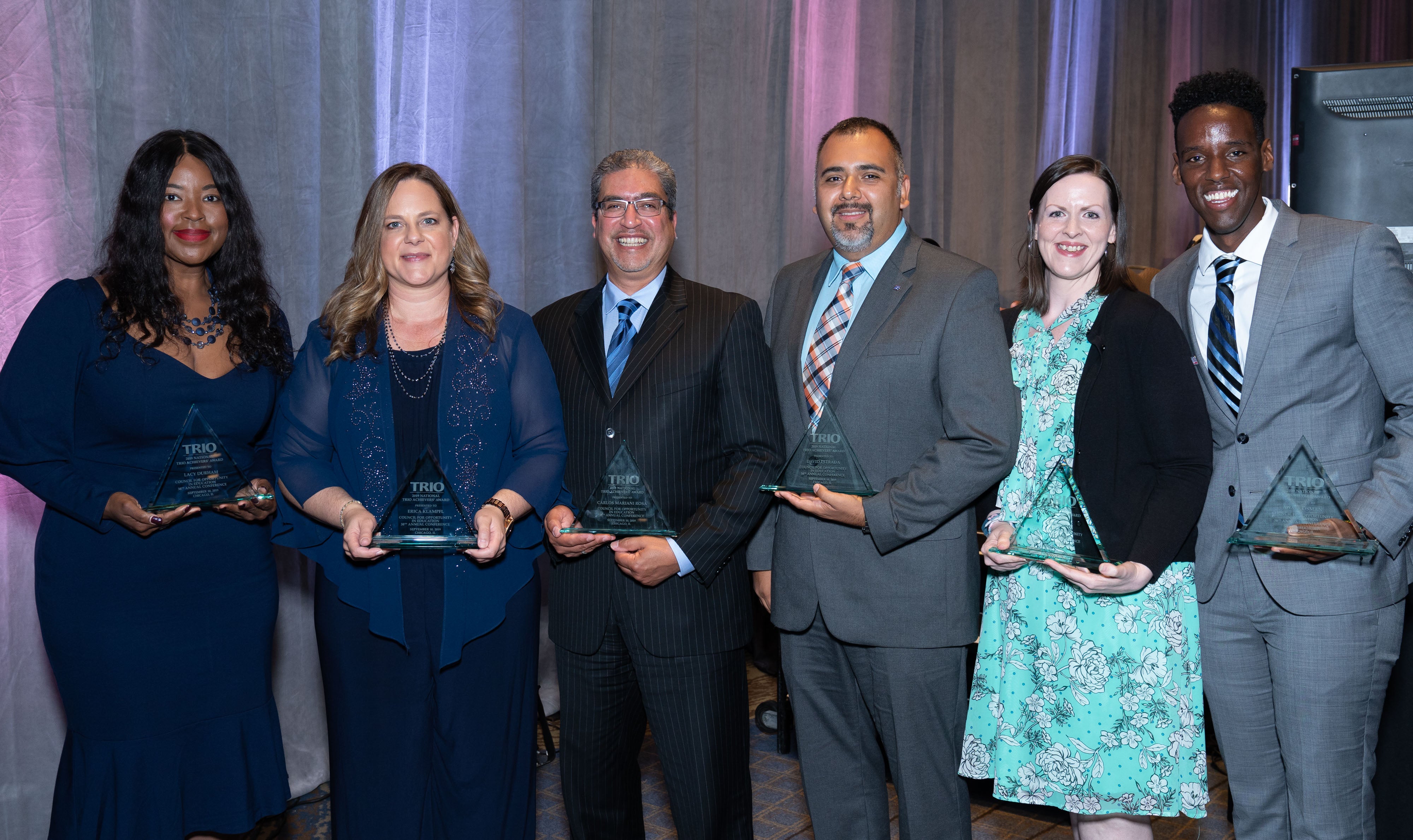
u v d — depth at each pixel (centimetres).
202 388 196
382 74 310
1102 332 183
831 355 198
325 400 190
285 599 295
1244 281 192
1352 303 180
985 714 195
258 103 276
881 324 192
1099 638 180
